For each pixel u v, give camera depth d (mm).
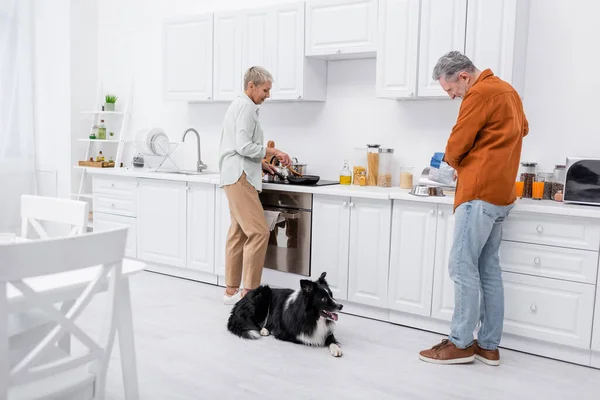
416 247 3221
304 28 3824
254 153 3414
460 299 2738
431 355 2797
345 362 2758
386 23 3479
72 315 1460
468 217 2660
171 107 5086
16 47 5270
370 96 3957
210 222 4086
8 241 1883
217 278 4168
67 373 1603
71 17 5203
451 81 2719
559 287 2812
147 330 3145
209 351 2854
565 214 2732
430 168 3416
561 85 3270
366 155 3936
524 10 3232
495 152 2588
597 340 2730
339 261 3516
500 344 3068
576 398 2432
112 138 5488
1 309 1283
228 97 4250
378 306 3410
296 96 3930
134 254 4574
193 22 4387
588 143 3217
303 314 2898
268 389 2432
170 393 2373
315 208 3586
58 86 5309
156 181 4355
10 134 5254
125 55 5336
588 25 3174
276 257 3777
